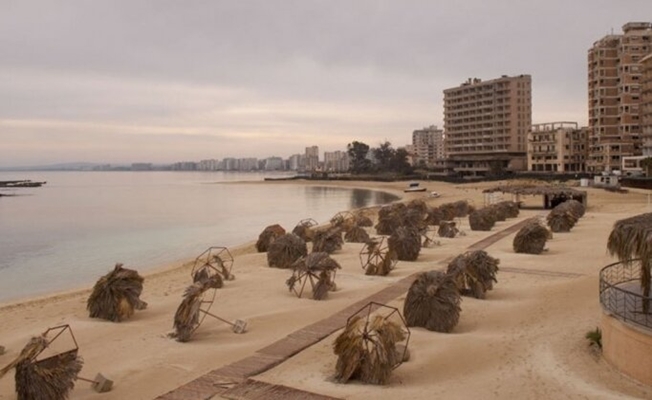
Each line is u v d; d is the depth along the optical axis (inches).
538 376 571.2
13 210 3636.8
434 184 6299.2
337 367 597.6
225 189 7071.9
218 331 791.7
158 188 7421.3
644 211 2268.7
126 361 678.5
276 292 1025.5
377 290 1007.0
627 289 687.1
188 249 1893.5
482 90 6963.6
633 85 5098.4
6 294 1240.2
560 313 786.8
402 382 582.6
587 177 4854.8
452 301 757.9
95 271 1512.1
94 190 6806.1
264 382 587.5
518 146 6737.2
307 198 4995.1
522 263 1219.9
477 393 538.9
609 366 582.2
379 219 2052.2
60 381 561.3
